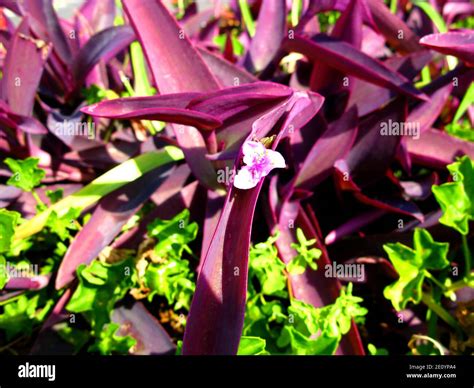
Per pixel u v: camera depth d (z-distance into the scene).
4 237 0.38
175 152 0.44
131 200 0.42
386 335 0.44
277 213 0.42
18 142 0.45
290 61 0.49
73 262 0.39
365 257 0.42
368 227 0.46
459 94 0.51
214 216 0.41
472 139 0.49
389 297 0.39
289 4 0.67
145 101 0.33
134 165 0.43
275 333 0.40
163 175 0.43
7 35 0.51
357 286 0.45
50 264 0.44
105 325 0.40
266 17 0.53
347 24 0.44
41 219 0.40
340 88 0.46
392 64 0.46
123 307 0.41
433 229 0.43
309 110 0.35
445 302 0.43
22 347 0.44
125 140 0.50
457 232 0.42
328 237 0.42
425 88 0.46
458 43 0.38
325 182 0.46
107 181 0.42
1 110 0.42
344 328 0.37
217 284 0.31
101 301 0.39
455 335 0.42
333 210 0.46
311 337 0.39
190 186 0.43
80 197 0.41
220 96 0.33
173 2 0.82
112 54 0.50
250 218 0.30
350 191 0.44
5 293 0.42
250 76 0.45
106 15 0.57
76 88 0.50
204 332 0.30
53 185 0.47
